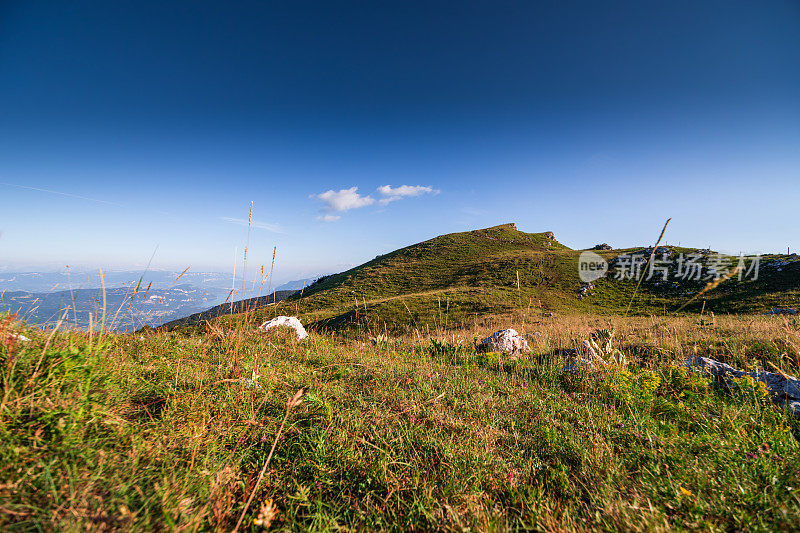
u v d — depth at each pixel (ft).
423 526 7.15
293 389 14.11
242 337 20.17
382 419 11.82
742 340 25.44
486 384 17.67
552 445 10.95
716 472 8.51
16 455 6.54
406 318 126.62
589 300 163.53
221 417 10.52
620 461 9.61
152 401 11.06
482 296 161.79
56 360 8.64
